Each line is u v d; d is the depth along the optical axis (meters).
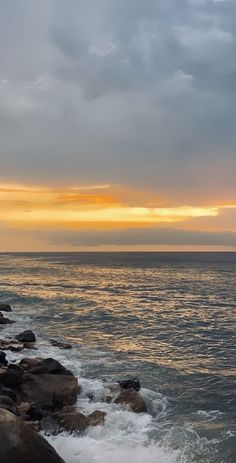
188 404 16.30
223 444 12.88
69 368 20.30
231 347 25.95
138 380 17.77
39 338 27.25
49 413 14.41
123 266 139.25
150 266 138.62
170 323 33.91
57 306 42.53
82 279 82.31
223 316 37.69
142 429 13.73
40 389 15.88
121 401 15.69
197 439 13.19
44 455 9.83
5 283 71.38
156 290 61.09
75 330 30.38
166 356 23.47
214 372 20.55
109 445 12.51
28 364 19.09
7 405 13.70
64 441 12.49
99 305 43.66
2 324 31.97
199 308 42.62
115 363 21.59
